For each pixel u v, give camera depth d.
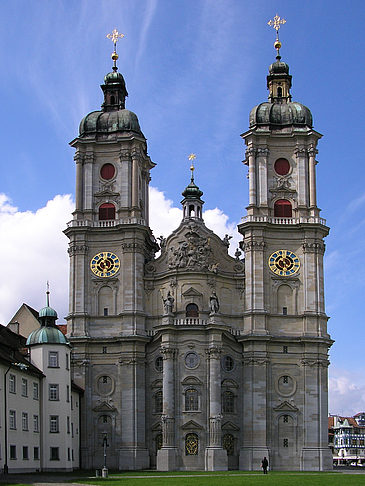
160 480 71.88
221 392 107.31
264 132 115.81
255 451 105.88
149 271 115.12
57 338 95.19
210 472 96.00
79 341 110.19
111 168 117.69
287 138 116.88
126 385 108.50
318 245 113.25
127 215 115.00
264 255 112.69
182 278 112.19
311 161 116.00
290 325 111.12
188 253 112.94
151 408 108.88
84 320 111.62
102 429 108.44
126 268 112.69
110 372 110.06
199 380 105.50
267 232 113.50
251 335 108.62
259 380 108.19
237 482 69.25
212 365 105.44
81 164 117.69
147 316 112.38
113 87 123.75
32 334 95.62
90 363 110.44
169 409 104.44
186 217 120.62
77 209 116.00
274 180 115.88
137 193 115.69
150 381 109.44
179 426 104.50
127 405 107.88
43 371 93.44
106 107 123.19
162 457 102.81
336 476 82.38
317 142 117.62
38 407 91.69
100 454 107.69
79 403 108.19
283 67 123.19
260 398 107.62
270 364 109.31
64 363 95.06
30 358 94.38
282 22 126.62
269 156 116.62
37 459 89.88
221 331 106.75
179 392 105.44
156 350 109.62
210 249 114.06
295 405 108.56
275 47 125.44
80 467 106.62
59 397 93.69
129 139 116.69
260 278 111.50
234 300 113.69
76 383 109.44
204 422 104.56
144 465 106.62
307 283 111.88
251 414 107.31
